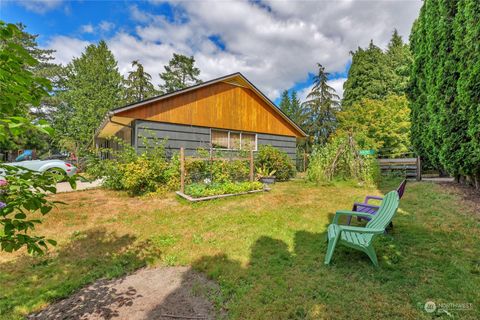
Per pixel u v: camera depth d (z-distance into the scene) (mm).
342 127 15234
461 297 2143
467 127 4879
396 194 3281
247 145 9805
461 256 2848
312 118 22469
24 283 2496
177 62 27156
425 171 10609
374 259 2689
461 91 4629
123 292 2406
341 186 7766
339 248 3195
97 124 17734
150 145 7684
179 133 8367
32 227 1415
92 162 7605
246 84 10125
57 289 2396
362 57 20484
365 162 8180
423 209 4711
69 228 4082
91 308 2164
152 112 7832
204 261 2963
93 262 2953
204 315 2066
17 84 1261
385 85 19094
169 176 6996
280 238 3627
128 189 6828
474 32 4258
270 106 11000
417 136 7723
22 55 1246
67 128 17172
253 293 2295
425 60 6531
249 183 7293
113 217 4656
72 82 21953
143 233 3873
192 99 8680
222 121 9445
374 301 2131
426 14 6258
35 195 1406
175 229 4043
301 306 2092
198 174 7488
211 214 4844
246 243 3459
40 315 2076
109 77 22734
